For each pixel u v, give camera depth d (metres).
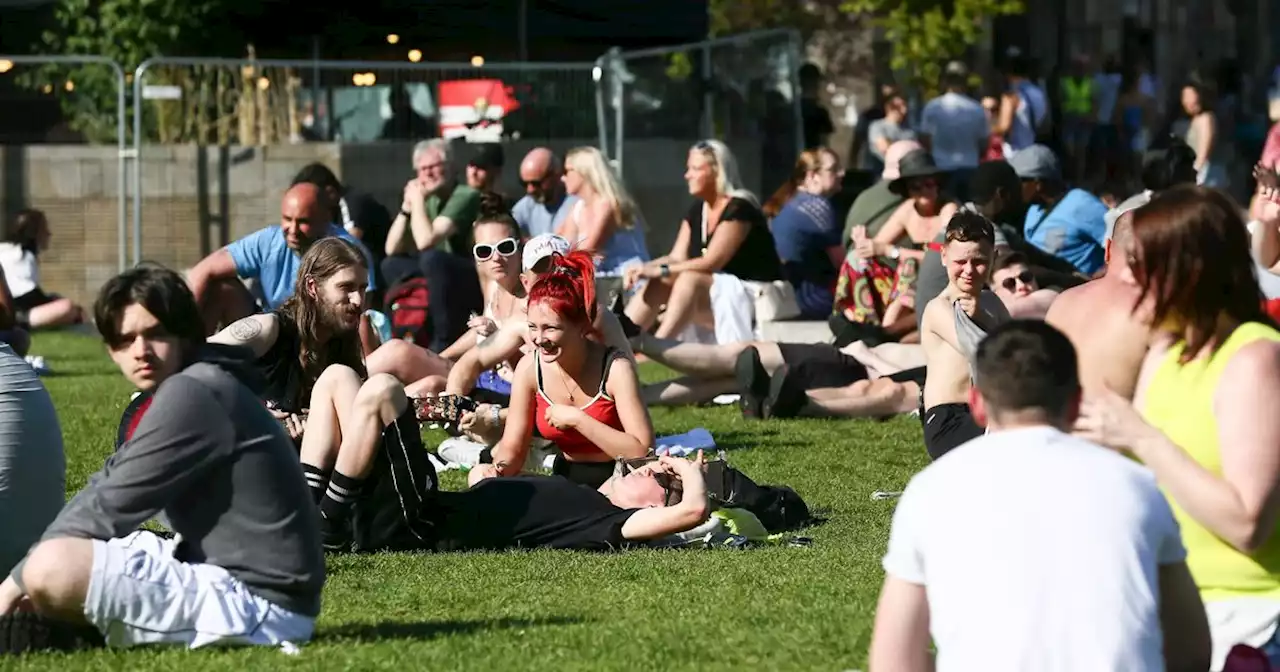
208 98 24.09
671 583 8.37
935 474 5.23
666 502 9.58
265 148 24.02
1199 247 5.99
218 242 24.11
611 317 11.20
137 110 23.56
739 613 7.63
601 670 6.74
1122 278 6.49
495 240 12.88
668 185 23.52
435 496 9.39
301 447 9.49
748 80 23.78
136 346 6.77
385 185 23.75
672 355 15.23
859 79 35.16
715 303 17.09
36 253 23.45
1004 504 5.09
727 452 12.90
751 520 9.69
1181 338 6.12
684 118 23.61
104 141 24.47
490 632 7.36
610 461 10.13
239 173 23.98
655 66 23.45
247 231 24.11
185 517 6.99
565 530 9.39
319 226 13.54
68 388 17.23
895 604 5.24
